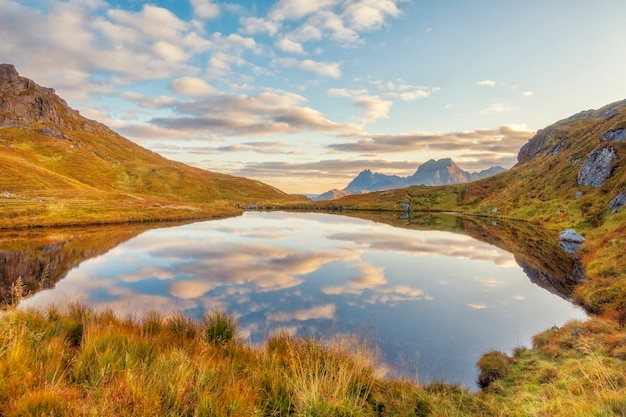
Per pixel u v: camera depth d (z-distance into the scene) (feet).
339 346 31.81
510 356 40.22
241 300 62.13
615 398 20.42
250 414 18.07
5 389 16.97
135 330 32.04
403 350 42.06
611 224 129.08
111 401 16.69
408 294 68.90
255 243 137.18
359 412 19.90
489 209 360.28
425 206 474.49
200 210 302.86
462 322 52.95
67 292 64.95
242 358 28.43
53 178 354.95
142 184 538.88
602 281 66.80
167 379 19.44
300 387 21.26
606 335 39.29
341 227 214.07
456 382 33.76
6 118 613.11
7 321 26.30
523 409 24.97
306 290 70.18
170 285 71.67
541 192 289.94
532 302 64.23
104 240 134.31
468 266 98.22
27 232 148.46
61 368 20.86
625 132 231.91
